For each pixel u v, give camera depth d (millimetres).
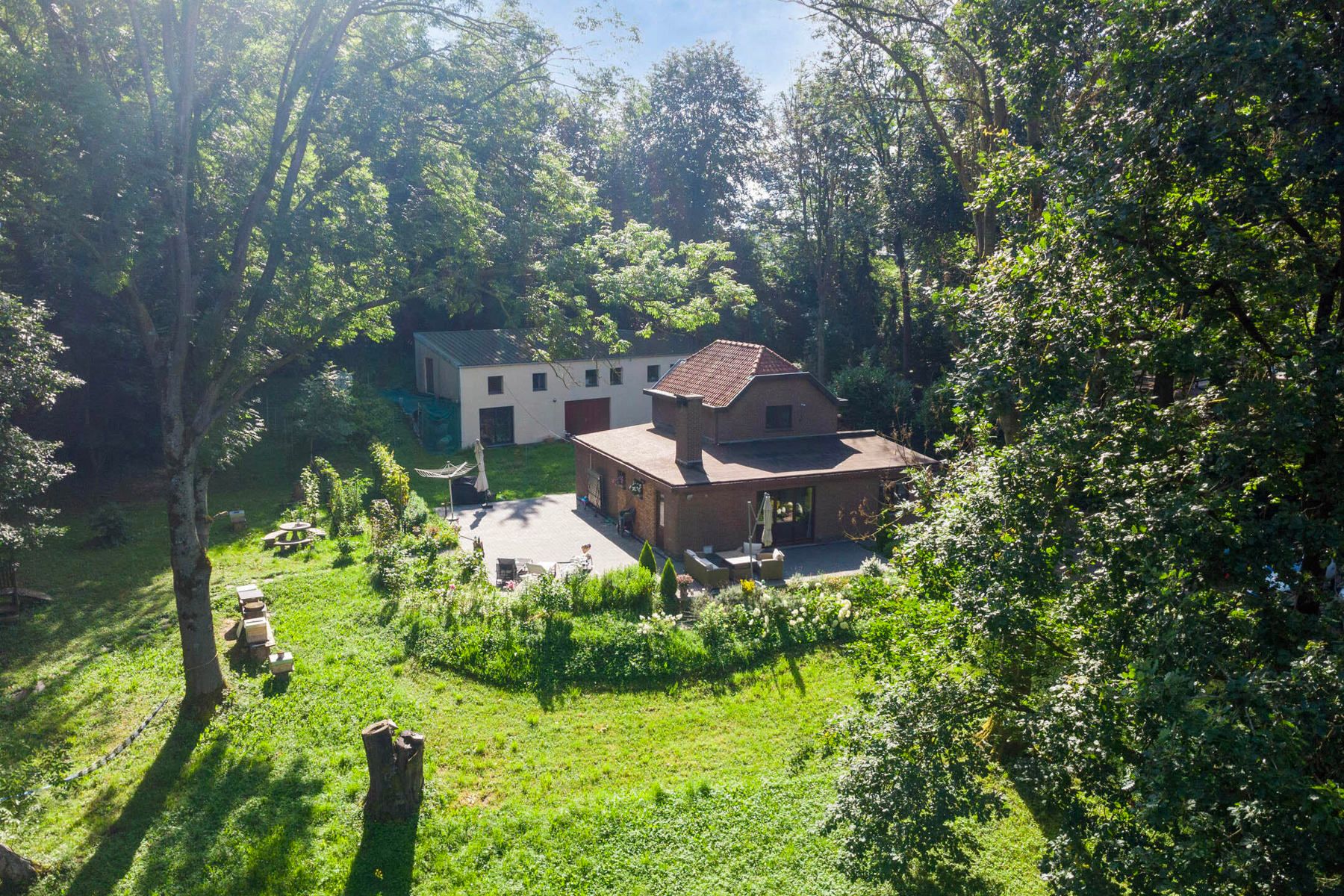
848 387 41469
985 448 10523
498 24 17000
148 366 32438
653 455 28625
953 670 10602
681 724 16000
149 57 15391
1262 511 7551
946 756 10195
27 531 18766
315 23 15328
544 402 45156
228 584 22203
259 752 14141
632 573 21141
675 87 58281
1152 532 7641
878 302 57062
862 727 10953
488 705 16375
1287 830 6203
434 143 17250
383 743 12297
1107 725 7590
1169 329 9211
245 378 16688
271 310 16641
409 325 55188
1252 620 7129
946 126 28641
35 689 16016
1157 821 6602
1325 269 8680
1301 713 6422
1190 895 6543
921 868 11312
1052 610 9781
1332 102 7168
